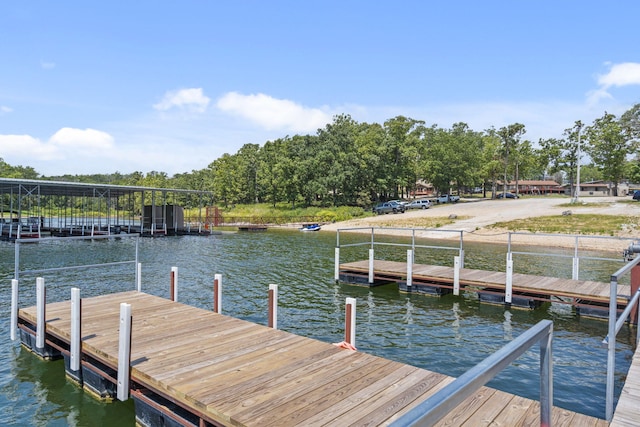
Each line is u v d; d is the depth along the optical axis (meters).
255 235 39.81
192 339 6.89
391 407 4.56
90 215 77.94
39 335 7.97
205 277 17.41
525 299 11.98
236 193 77.88
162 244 31.12
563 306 12.45
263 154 79.69
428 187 106.25
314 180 65.31
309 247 29.08
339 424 4.21
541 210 43.72
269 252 26.14
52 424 6.01
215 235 39.56
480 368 1.86
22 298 13.45
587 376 7.61
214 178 86.25
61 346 8.20
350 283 15.90
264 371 5.54
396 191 72.88
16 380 7.36
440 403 1.55
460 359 8.40
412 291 14.23
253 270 19.17
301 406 4.57
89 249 27.59
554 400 6.72
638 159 58.81
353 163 63.19
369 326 10.56
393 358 8.46
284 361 5.91
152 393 5.87
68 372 7.47
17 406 6.50
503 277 13.52
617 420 3.83
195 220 62.44
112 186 34.00
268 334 7.17
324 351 6.32
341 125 68.31
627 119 59.41
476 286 13.21
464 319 11.15
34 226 39.19
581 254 25.56
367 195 62.78
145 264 21.02
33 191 37.62
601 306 11.06
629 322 10.44
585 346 9.14
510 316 11.41
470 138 74.44
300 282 16.25
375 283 15.48
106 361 6.28
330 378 5.32
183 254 25.03
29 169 121.25
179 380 5.26
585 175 121.38
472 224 39.59
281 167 66.69
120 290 14.88
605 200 50.44
